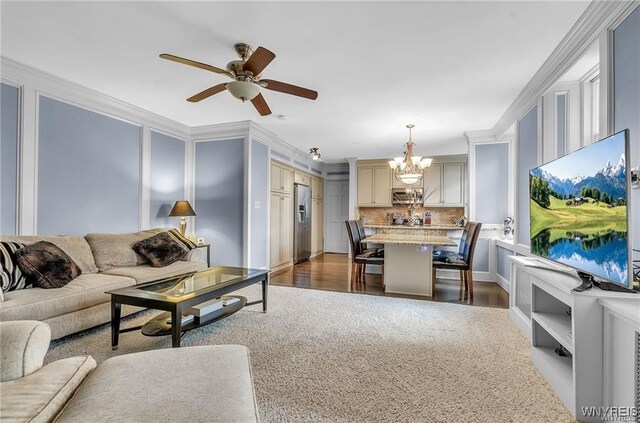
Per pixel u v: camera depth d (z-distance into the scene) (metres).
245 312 3.24
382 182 7.19
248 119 4.33
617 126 1.85
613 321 1.45
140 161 4.04
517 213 3.61
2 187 2.71
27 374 1.11
